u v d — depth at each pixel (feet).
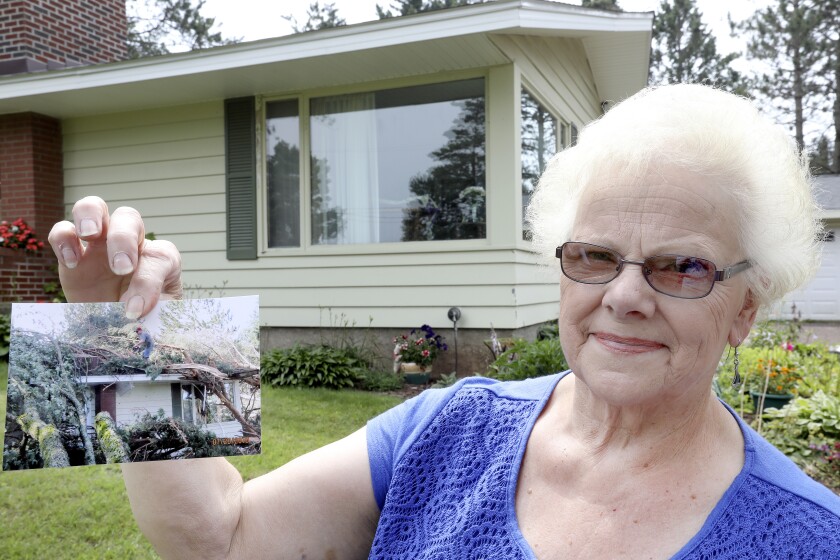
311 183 23.21
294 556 4.10
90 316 3.48
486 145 20.99
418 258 21.49
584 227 3.46
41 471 12.21
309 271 22.80
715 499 3.21
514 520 3.56
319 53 19.60
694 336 3.21
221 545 3.92
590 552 3.26
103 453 3.42
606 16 23.20
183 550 3.88
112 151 25.35
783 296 3.50
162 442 3.48
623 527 3.27
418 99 21.95
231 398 3.57
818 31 84.07
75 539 9.67
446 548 3.63
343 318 22.39
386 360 21.80
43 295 24.85
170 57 21.08
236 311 3.64
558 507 3.52
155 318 3.55
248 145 23.41
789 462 3.45
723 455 3.41
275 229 23.77
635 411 3.43
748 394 17.02
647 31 25.63
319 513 4.17
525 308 21.72
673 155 3.22
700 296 3.18
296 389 19.43
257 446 3.55
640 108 3.45
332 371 20.02
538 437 3.84
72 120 25.81
